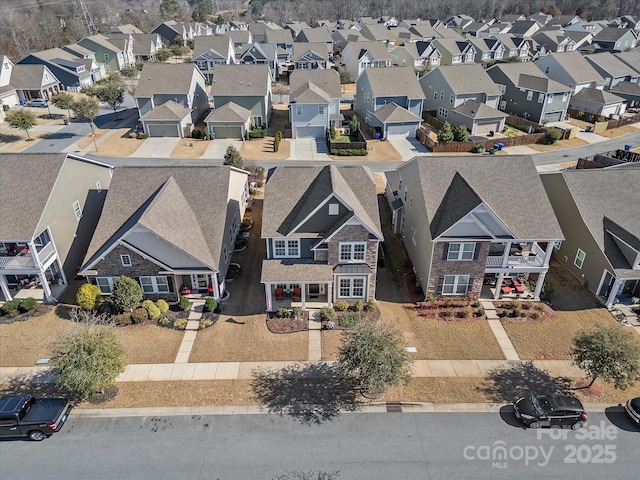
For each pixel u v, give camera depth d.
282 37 111.81
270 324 27.50
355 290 29.19
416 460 19.73
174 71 65.38
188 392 23.06
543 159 54.31
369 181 30.22
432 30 129.00
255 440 20.58
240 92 62.88
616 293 29.16
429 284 29.33
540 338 26.86
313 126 60.75
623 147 58.22
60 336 22.14
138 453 19.94
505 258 28.72
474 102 63.22
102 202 35.78
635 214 30.33
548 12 180.00
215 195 30.89
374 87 64.19
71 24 131.38
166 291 29.31
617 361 21.33
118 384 23.47
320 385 23.59
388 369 20.75
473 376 24.23
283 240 28.19
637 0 176.75
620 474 19.25
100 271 28.25
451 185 30.05
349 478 18.92
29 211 28.20
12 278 31.27
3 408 20.34
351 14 181.12
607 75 76.12
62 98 64.31
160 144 58.16
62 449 20.11
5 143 57.03
